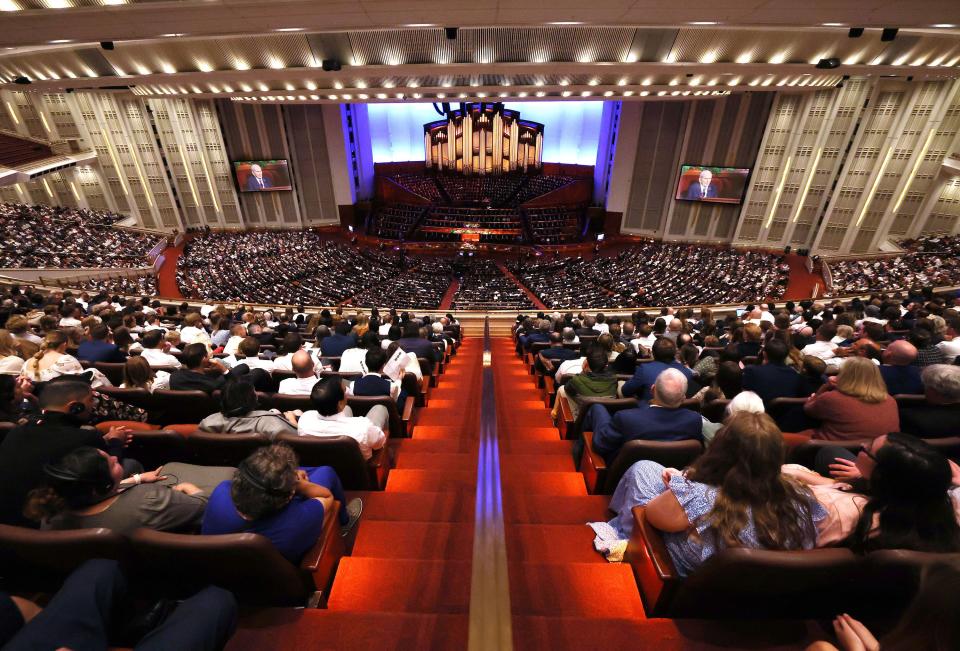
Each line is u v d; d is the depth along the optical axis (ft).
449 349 26.66
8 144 92.68
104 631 4.68
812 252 94.38
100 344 15.52
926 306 24.53
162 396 11.46
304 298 79.56
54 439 6.65
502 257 121.19
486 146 143.13
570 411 12.98
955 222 79.61
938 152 79.41
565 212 135.23
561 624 5.76
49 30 24.31
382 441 9.78
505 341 34.63
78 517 5.73
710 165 101.81
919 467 4.37
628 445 7.86
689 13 21.80
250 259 97.81
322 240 116.47
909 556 4.43
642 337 21.39
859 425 8.47
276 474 5.73
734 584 5.11
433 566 7.14
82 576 4.76
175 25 24.30
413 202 140.36
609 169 121.70
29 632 4.34
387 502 9.43
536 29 40.96
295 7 22.08
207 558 5.35
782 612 5.59
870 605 5.15
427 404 16.49
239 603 6.16
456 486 10.12
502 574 4.59
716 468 5.29
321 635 5.68
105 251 81.66
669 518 5.59
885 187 85.20
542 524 8.39
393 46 43.68
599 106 133.69
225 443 8.60
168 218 113.60
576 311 45.83
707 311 24.81
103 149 104.47
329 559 6.86
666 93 72.49
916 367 11.90
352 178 123.65
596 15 22.49
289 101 72.84
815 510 5.29
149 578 5.88
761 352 14.07
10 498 6.41
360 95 66.95
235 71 48.14
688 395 12.40
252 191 115.55
